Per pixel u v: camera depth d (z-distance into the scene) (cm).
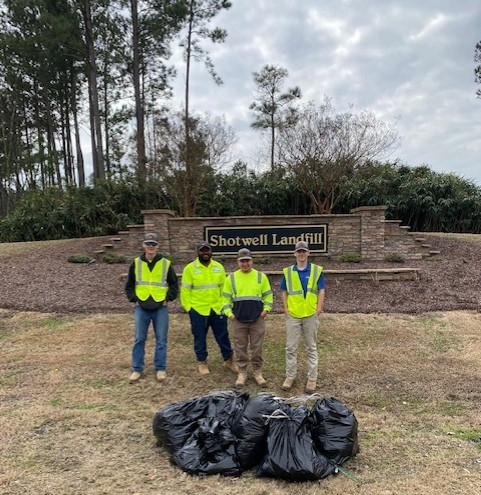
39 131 3625
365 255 1151
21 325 789
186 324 786
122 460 375
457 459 373
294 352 536
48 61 2830
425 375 568
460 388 528
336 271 998
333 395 513
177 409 392
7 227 1884
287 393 524
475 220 1819
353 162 1681
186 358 640
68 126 3738
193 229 1170
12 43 2580
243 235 1157
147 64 2866
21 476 349
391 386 536
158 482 342
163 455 383
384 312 833
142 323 561
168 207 1872
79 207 1848
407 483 338
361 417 455
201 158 1797
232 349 639
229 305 546
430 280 1001
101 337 723
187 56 2705
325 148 1659
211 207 1909
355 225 1156
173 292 567
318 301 532
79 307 872
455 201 1783
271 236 1157
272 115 2691
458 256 1209
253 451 353
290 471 335
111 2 2491
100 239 1542
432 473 352
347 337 711
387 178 1878
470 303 866
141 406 488
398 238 1209
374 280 997
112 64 2941
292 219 1153
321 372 582
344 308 852
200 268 575
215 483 340
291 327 531
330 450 354
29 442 405
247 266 542
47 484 338
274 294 954
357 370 587
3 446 398
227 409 389
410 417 454
